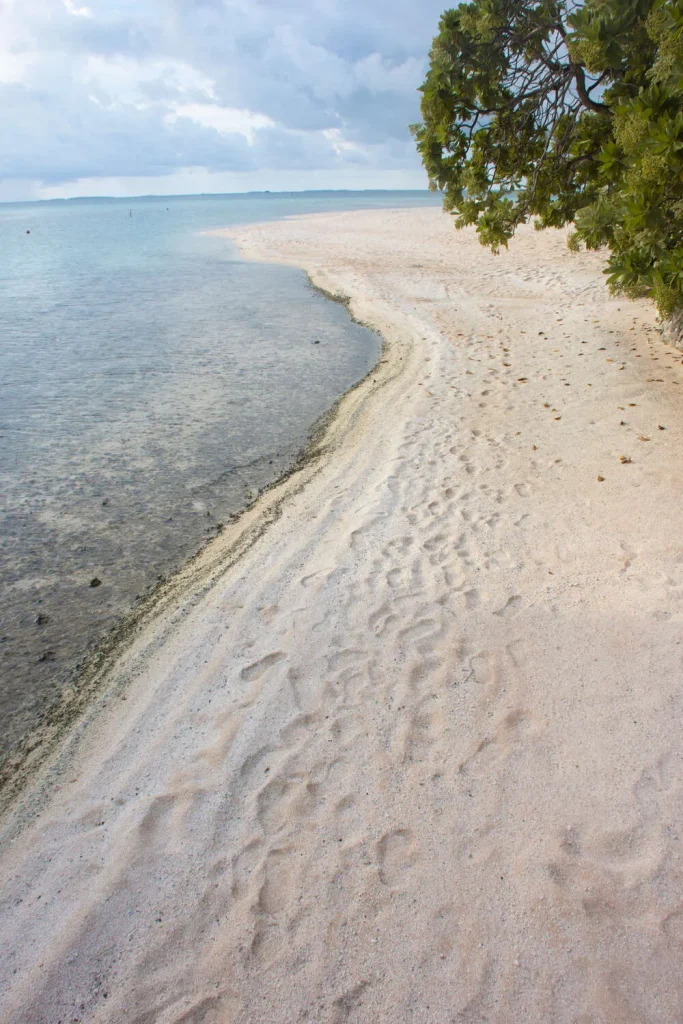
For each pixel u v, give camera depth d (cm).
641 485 546
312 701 355
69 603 486
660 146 502
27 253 3238
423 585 445
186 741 340
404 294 1592
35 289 1962
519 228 2528
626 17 627
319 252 2523
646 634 374
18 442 791
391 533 519
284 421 852
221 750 330
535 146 922
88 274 2314
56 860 282
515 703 340
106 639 441
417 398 855
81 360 1155
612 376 840
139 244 3641
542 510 527
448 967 232
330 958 238
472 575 450
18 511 625
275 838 283
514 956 234
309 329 1373
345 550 502
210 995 229
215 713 356
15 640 447
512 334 1140
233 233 3825
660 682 343
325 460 708
